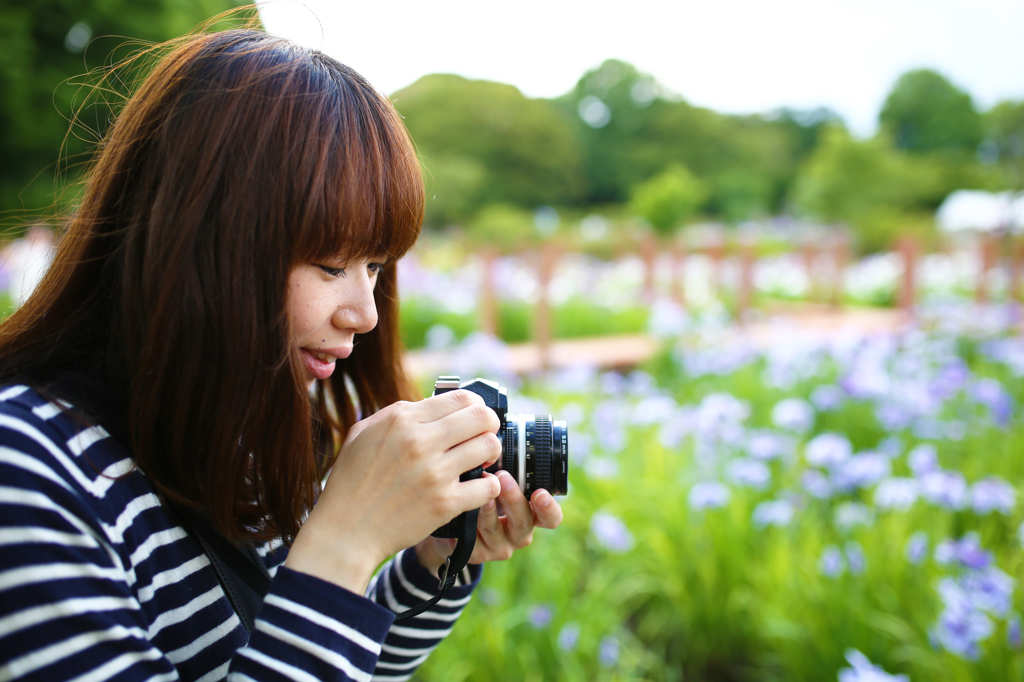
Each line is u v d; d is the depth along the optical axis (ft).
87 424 2.03
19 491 1.76
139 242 2.10
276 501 2.33
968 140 102.58
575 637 6.21
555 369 17.53
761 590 7.23
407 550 3.10
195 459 2.15
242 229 2.04
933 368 15.85
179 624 2.17
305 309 2.21
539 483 2.84
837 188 64.85
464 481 2.37
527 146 101.30
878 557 6.80
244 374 2.08
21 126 21.43
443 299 21.21
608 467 9.32
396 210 2.30
